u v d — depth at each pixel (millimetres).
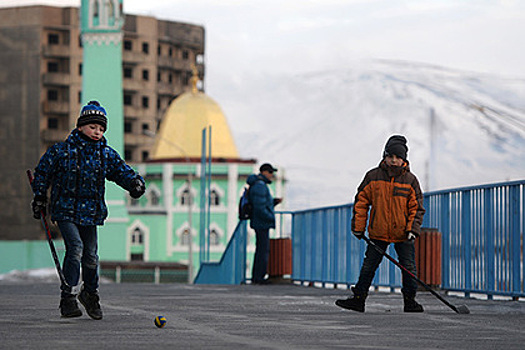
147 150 196250
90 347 9648
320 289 26406
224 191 154375
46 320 13258
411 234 15727
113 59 119188
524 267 18875
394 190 15781
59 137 184250
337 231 28125
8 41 185500
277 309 16266
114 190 138875
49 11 185000
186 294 21859
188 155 163875
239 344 10086
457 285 21844
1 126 184375
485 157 192625
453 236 22125
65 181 13125
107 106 118875
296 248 32062
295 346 9930
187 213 155750
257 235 30453
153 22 198750
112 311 15383
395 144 15781
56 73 184625
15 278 83875
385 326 12742
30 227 180375
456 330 12164
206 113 167500
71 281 13312
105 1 119688
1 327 12078
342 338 10922
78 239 13180
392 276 24734
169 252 155000
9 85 184750
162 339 10594
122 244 138500
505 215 19641
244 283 33844
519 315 15094
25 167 182875
